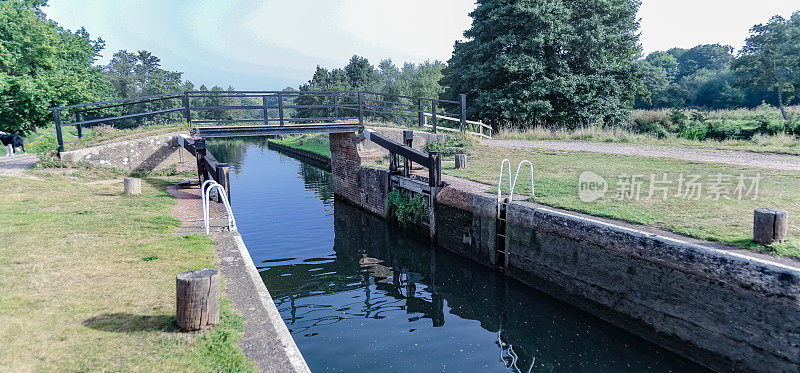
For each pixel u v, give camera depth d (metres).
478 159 19.11
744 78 48.59
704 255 7.09
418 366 7.50
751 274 6.47
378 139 18.14
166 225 9.30
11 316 4.91
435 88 58.19
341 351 8.03
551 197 11.70
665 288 7.76
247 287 6.26
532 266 10.95
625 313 8.58
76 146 16.38
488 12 30.11
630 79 31.41
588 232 9.22
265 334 5.00
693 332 7.36
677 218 9.06
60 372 3.96
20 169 14.31
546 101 28.31
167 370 4.13
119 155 16.47
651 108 86.50
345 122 23.00
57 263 6.68
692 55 106.56
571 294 9.84
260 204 22.03
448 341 8.48
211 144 76.94
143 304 5.50
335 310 9.94
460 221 13.45
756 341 6.48
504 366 7.54
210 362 4.33
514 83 28.91
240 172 34.66
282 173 33.97
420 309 10.02
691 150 18.22
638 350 7.98
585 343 8.34
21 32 29.00
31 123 29.09
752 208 9.56
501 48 30.00
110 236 8.24
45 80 28.23
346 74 81.94
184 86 101.12
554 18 28.02
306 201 22.88
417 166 18.58
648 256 8.00
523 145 22.02
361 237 16.27
